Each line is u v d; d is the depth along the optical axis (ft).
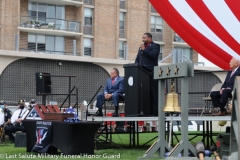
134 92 36.86
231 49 44.62
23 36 136.67
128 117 36.58
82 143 32.91
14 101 123.85
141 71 36.88
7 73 123.24
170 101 30.07
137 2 150.92
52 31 138.62
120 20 149.48
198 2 43.50
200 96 97.14
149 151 30.71
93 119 37.24
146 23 151.84
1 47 130.72
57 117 33.99
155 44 38.17
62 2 140.56
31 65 126.72
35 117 36.94
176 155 28.94
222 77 121.70
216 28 44.04
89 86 132.77
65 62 130.21
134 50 149.89
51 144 33.94
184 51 158.92
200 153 16.67
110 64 135.64
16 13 133.49
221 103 37.60
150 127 75.46
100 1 145.79
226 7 42.98
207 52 46.50
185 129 29.17
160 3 45.19
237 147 15.49
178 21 45.29
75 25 142.61
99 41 145.28
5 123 54.29
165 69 30.17
